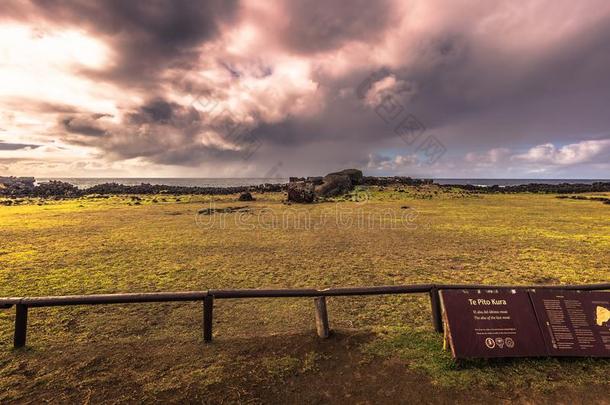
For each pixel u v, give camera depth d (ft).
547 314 18.39
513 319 18.21
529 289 19.25
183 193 152.05
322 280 33.71
